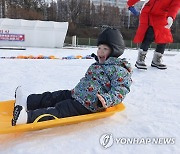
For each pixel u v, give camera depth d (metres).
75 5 48.03
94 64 2.58
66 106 2.32
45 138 2.09
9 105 2.63
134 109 2.87
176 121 2.54
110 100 2.28
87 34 43.94
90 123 2.39
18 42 17.16
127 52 12.54
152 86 4.06
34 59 7.83
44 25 17.34
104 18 49.09
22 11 43.09
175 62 7.25
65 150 1.92
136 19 49.12
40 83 4.19
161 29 5.34
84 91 2.42
